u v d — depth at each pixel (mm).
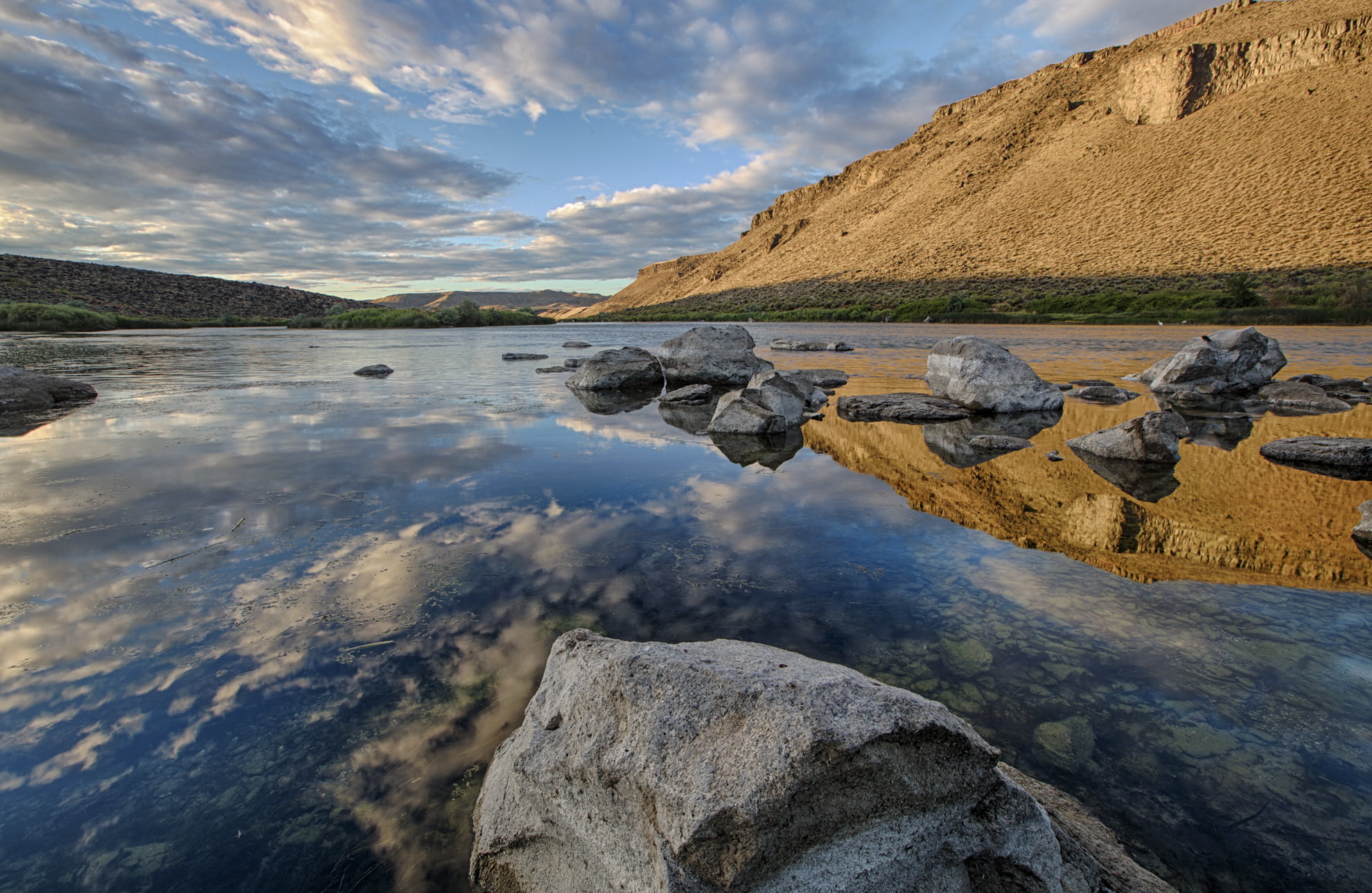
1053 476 5855
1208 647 2848
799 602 3303
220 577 3590
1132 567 3760
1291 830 1855
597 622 3082
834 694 1634
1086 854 1657
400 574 3633
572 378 12883
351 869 1780
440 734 2299
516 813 1834
